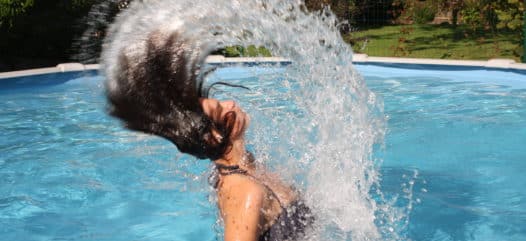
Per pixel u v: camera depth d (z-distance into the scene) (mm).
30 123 6527
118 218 3992
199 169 4918
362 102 3779
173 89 1944
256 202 2008
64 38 11984
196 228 3801
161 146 5566
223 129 2082
